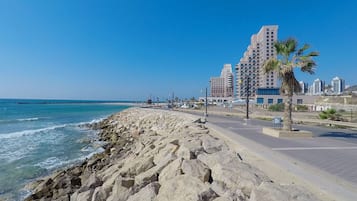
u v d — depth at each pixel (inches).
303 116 1280.8
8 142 1005.2
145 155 457.1
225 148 376.5
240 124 823.7
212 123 842.8
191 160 296.7
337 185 220.5
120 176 326.3
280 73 556.4
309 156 341.7
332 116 1045.2
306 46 549.0
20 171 585.3
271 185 195.3
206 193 206.8
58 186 433.1
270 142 453.4
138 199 246.1
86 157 728.3
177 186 229.5
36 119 2188.7
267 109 2161.7
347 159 326.0
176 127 907.4
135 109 2458.2
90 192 317.4
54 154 783.7
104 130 1412.4
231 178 230.1
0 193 445.7
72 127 1599.4
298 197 178.9
